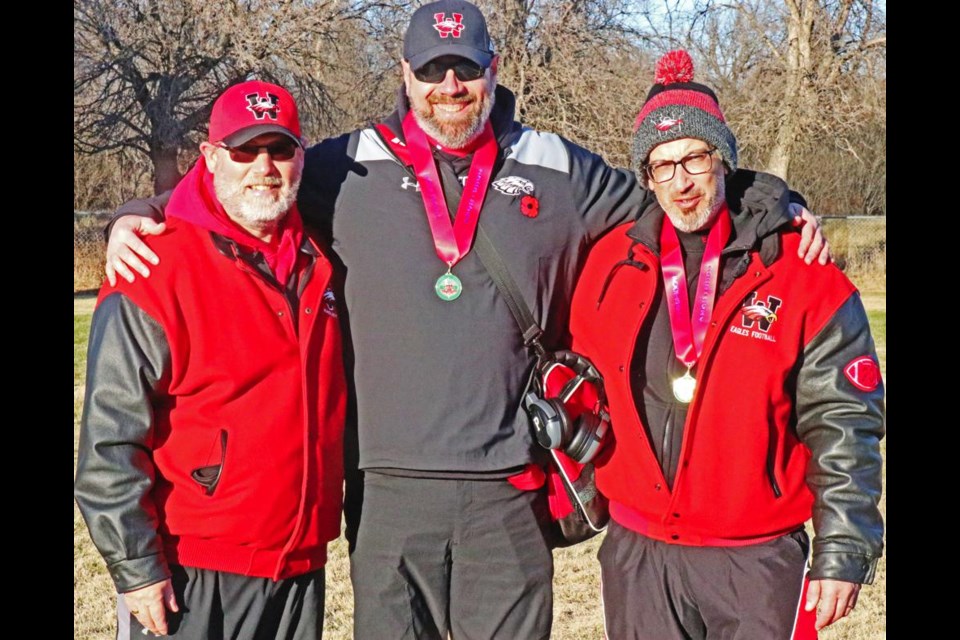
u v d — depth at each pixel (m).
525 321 3.15
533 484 3.17
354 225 3.19
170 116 17.02
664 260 3.00
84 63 16.98
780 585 2.88
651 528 2.97
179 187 3.01
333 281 3.20
